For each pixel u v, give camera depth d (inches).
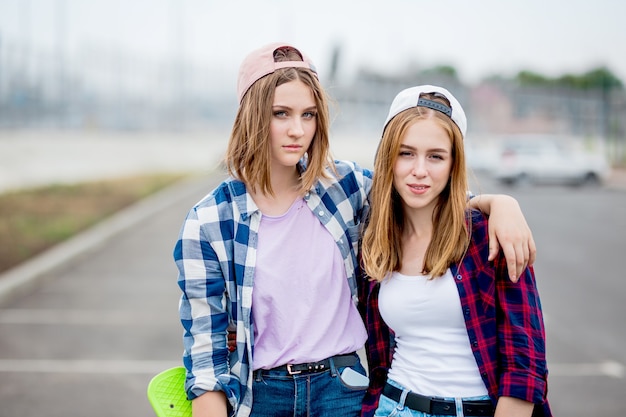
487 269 75.0
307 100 77.2
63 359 199.9
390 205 79.1
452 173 77.2
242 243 78.0
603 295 281.9
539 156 812.0
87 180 655.1
